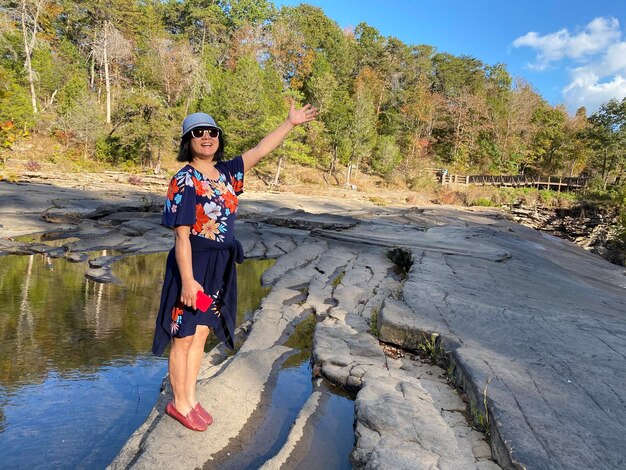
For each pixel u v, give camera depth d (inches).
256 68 1288.1
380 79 2073.1
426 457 88.5
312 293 247.8
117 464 88.7
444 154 2078.0
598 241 1374.3
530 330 169.2
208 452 94.3
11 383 137.4
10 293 234.8
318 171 1461.6
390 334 163.8
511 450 86.0
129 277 285.9
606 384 121.6
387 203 1134.4
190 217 86.5
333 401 125.2
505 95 2347.4
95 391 134.9
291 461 94.0
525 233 679.7
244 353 150.6
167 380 131.0
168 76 1406.3
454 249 399.9
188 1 1983.3
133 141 1068.5
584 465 83.0
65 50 1542.8
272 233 479.2
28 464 99.2
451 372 134.5
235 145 1137.4
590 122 1838.1
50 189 679.7
